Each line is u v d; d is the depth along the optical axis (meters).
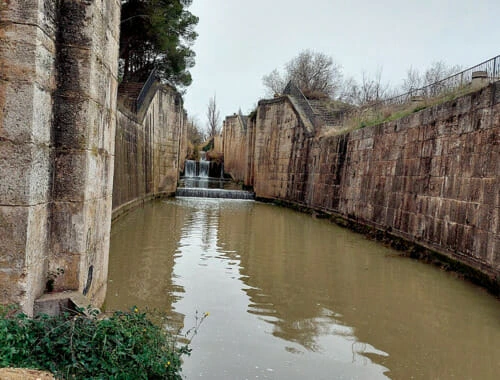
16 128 3.94
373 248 13.02
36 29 3.96
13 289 3.96
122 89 25.25
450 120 10.88
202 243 12.60
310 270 9.98
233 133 53.16
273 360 5.31
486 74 11.39
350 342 6.02
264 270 9.77
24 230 3.98
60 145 4.61
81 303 4.36
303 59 48.09
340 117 24.77
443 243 10.69
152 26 25.03
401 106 17.09
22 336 3.50
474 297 8.27
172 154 29.72
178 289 7.98
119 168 16.44
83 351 3.62
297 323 6.62
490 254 8.66
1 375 2.97
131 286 8.01
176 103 29.70
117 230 14.03
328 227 17.75
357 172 17.53
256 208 24.69
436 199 11.25
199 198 29.94
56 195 4.62
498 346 6.07
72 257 4.68
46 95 4.29
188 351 4.82
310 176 23.78
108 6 5.34
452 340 6.23
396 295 8.27
